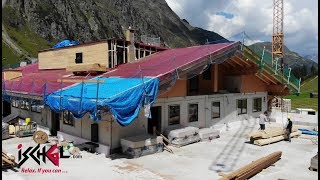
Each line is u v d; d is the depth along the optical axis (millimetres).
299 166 18203
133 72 24125
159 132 22938
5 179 15352
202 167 17672
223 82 32188
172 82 21500
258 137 23594
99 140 20969
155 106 22828
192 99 25734
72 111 20922
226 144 23266
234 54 26922
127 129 20875
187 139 22922
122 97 19219
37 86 27078
